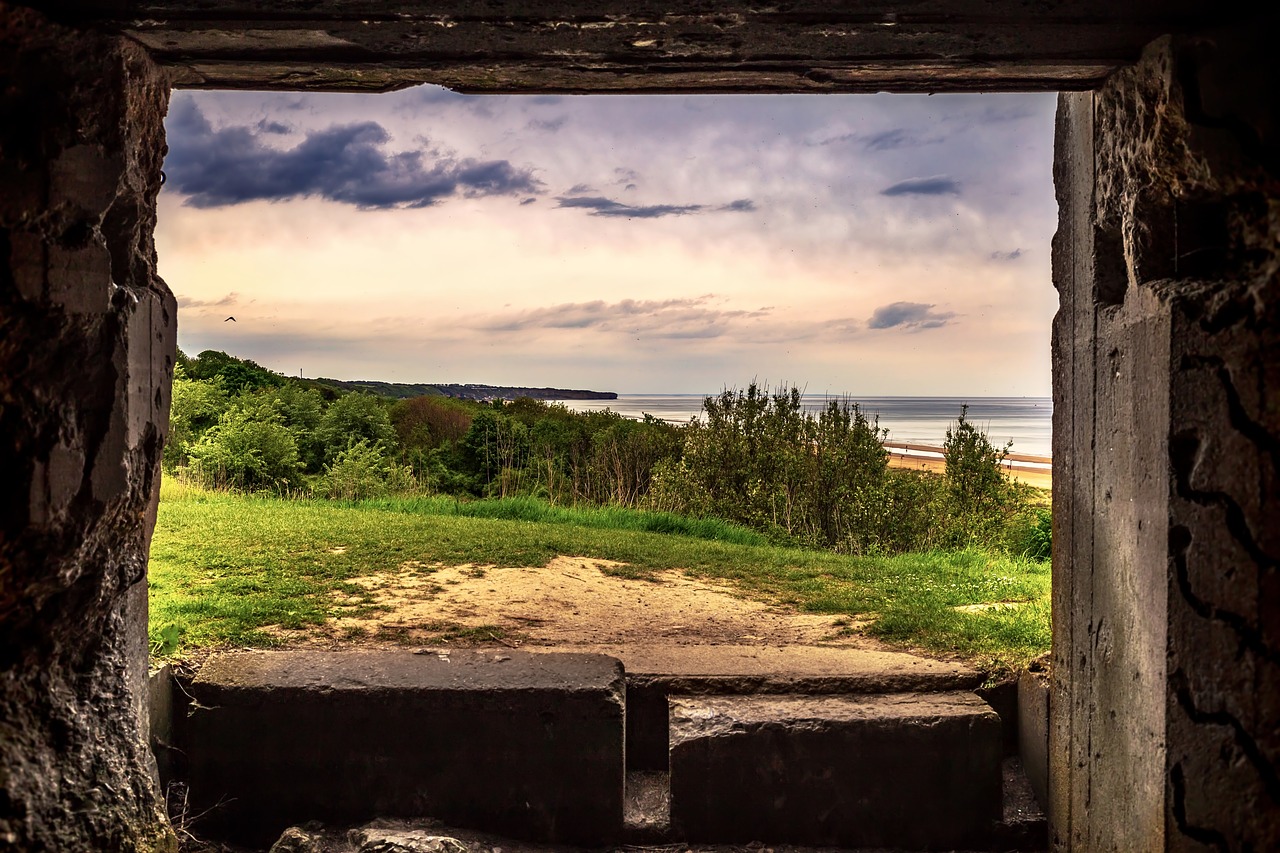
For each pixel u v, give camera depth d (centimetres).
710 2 266
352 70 315
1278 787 256
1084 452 346
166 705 407
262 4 269
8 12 257
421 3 267
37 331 265
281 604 561
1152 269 296
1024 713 430
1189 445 268
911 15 270
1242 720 260
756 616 604
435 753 394
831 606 624
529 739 394
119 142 282
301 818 395
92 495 280
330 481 1475
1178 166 277
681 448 1458
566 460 1681
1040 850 399
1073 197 358
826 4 268
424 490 1546
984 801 400
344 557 714
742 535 1053
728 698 429
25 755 274
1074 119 354
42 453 266
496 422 1806
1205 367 264
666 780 434
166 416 332
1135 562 296
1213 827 265
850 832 401
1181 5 265
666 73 316
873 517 1148
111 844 292
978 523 1171
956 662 468
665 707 439
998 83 324
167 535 773
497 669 418
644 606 625
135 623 332
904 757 399
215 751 394
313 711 393
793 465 1221
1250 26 261
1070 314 362
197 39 287
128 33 281
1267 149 259
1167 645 270
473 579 672
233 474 1458
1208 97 263
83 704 299
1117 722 313
